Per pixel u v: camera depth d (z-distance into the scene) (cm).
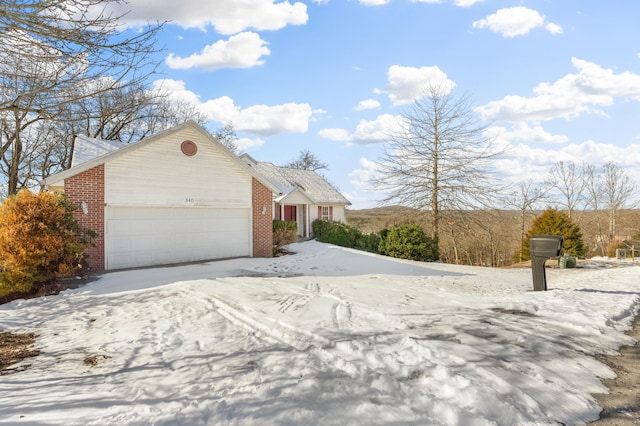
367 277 1234
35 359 521
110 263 1323
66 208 1170
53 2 487
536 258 959
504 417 316
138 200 1383
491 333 554
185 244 1523
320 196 3231
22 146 2536
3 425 323
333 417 319
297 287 976
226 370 445
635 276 1320
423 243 1922
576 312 671
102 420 328
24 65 555
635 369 437
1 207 1048
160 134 1409
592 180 4216
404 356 457
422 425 307
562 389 372
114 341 583
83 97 570
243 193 1700
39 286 1039
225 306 766
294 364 449
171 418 327
